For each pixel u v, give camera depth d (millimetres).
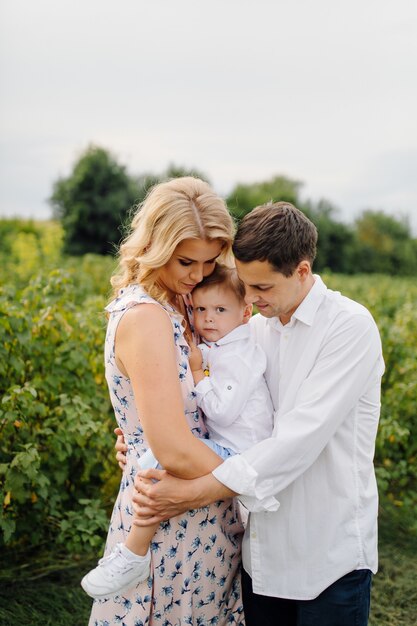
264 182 32438
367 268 28266
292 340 2346
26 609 3535
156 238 2188
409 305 7199
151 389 2148
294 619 2514
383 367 2383
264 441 2227
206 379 2404
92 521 3830
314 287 2314
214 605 2465
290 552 2346
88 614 3537
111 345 2279
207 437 2492
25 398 3637
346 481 2291
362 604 2318
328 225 27672
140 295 2232
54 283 4465
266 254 2174
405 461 4910
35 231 24047
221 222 2217
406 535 4512
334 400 2217
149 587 2316
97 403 4250
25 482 3549
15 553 4004
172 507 2209
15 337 3959
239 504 2570
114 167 26938
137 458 2350
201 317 2516
